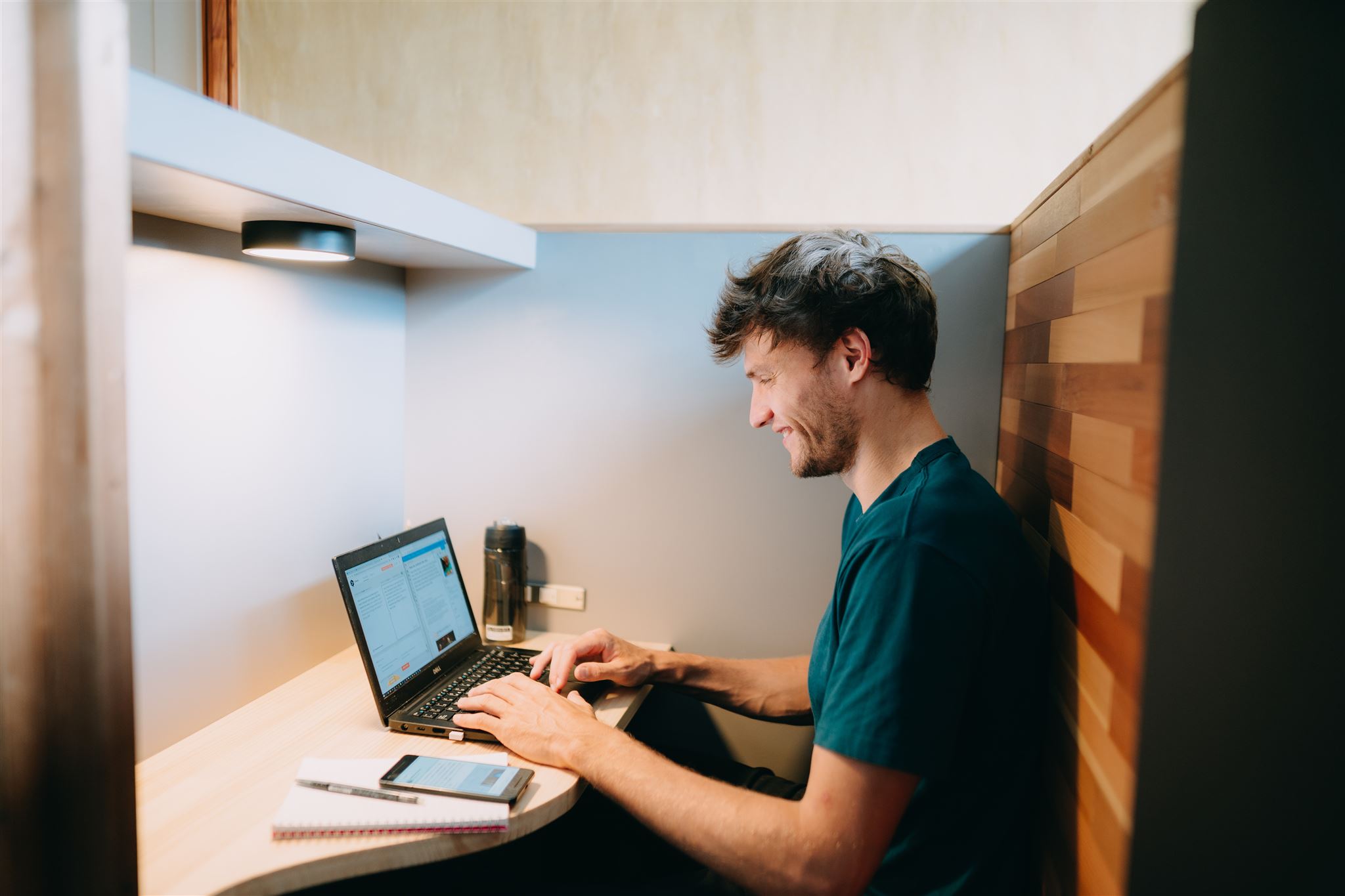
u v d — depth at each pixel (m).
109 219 0.54
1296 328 0.63
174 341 1.21
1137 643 0.68
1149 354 0.68
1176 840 0.67
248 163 0.90
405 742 1.19
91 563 0.54
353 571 1.25
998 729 0.96
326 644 1.58
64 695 0.55
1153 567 0.66
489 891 1.22
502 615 1.63
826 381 1.06
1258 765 0.65
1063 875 0.91
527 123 1.89
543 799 1.01
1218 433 0.64
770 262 1.09
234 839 0.93
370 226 1.18
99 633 0.55
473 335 1.74
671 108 1.83
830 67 1.76
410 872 1.37
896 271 1.04
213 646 1.30
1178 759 0.66
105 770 0.56
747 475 1.64
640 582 1.70
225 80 2.00
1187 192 0.63
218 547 1.30
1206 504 0.64
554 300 1.69
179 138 0.80
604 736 1.08
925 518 0.93
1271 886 0.66
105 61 0.53
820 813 0.88
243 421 1.35
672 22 1.81
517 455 1.74
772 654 1.66
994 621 0.92
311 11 1.96
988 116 1.72
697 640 1.69
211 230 1.26
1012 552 0.95
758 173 1.80
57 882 0.56
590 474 1.71
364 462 1.67
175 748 1.17
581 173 1.87
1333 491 0.63
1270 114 0.62
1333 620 0.64
